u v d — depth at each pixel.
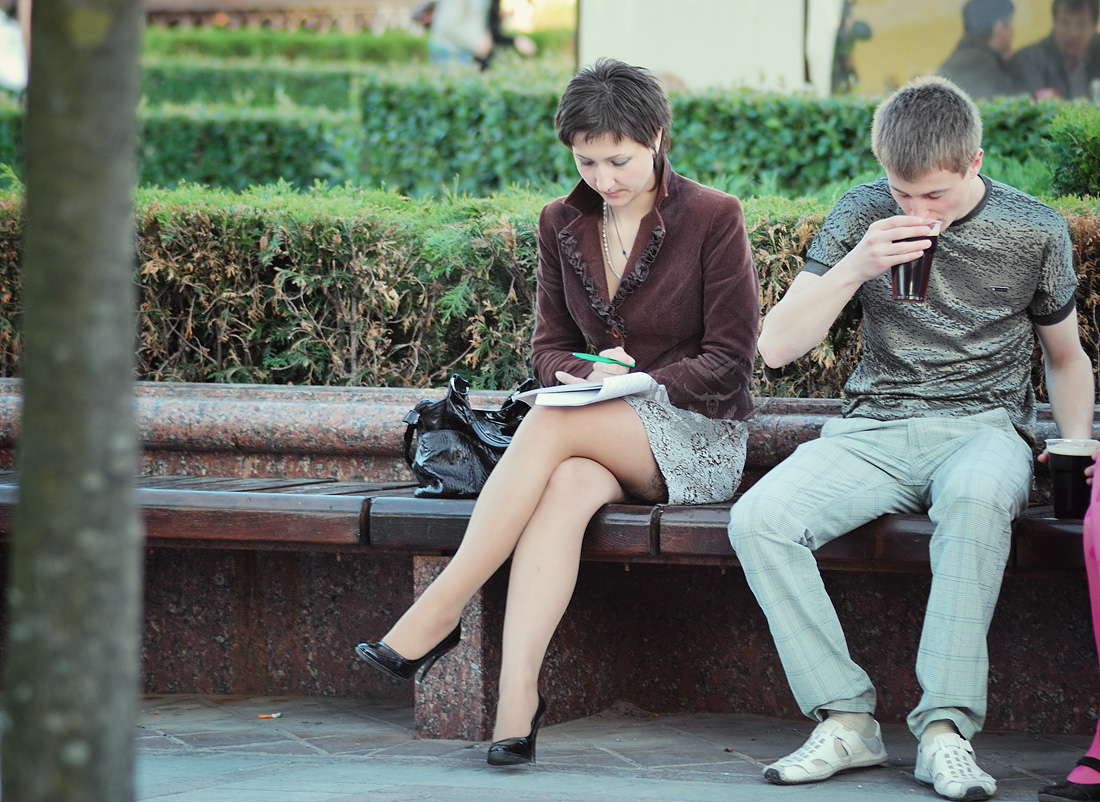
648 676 12.96
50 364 3.46
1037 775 10.17
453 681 11.51
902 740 11.59
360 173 26.36
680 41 27.06
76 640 3.51
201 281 15.55
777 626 10.02
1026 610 11.93
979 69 27.72
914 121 10.20
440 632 10.49
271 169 28.27
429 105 24.59
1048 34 27.38
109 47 3.44
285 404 14.05
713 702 12.82
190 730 12.17
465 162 24.42
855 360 13.83
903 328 11.13
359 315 15.33
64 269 3.44
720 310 11.74
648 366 12.20
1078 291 13.34
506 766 10.25
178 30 72.44
